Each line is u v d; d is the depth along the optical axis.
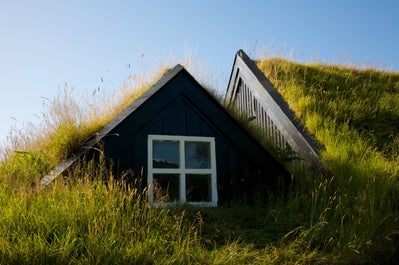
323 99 11.26
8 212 5.89
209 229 6.45
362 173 8.41
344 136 9.83
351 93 11.97
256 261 5.77
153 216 6.22
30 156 7.64
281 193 7.58
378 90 12.38
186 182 7.36
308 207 7.18
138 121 7.12
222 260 5.65
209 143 7.54
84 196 6.27
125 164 6.96
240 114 9.63
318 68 13.12
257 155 7.70
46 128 8.31
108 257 5.34
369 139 9.98
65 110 8.01
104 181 6.50
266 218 6.89
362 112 11.05
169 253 5.75
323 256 6.10
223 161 7.55
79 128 7.67
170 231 5.99
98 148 6.87
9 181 6.82
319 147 9.25
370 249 6.35
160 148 7.32
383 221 6.90
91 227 5.79
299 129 9.66
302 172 8.34
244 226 6.78
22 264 5.12
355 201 7.49
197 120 7.52
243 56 12.23
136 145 7.08
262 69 12.50
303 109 10.54
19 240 5.31
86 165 6.79
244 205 7.32
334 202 7.44
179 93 7.43
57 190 6.39
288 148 8.91
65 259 5.23
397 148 9.97
